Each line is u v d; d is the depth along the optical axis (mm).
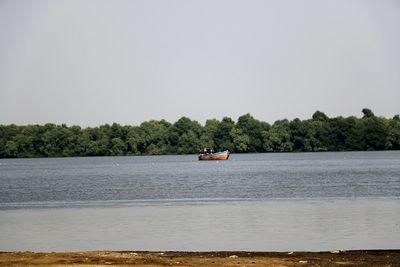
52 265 70625
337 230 102500
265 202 156750
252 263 71938
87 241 95125
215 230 105000
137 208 147375
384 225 107750
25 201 172875
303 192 187125
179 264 71312
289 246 88000
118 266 70188
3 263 71750
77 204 161375
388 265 70625
